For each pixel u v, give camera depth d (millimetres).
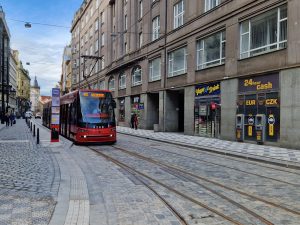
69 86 87562
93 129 17312
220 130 20984
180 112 30453
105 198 6629
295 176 9281
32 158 11281
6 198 6039
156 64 31562
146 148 16281
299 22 15328
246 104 18844
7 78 70250
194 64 24453
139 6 36938
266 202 6395
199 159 12516
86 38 64000
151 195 6887
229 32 20484
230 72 20250
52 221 4852
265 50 17812
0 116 52656
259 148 15727
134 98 37062
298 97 15219
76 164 10344
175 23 27984
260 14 18188
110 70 44312
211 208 5957
